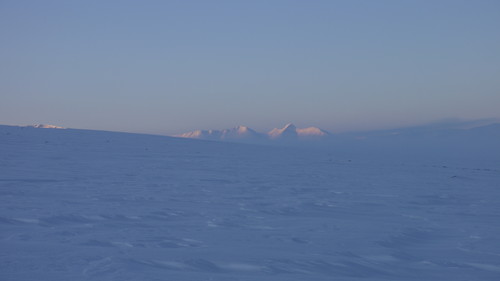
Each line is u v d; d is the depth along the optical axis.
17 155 22.72
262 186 15.39
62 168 18.05
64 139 37.25
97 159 23.28
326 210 10.93
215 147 41.59
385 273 5.73
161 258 5.70
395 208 11.76
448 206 12.55
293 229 8.31
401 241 7.70
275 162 27.91
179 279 4.82
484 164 39.38
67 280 4.59
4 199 10.08
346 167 26.47
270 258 6.04
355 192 14.82
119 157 25.27
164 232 7.44
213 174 18.80
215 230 7.86
